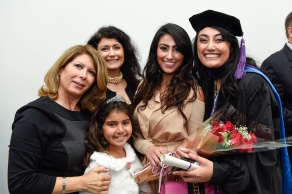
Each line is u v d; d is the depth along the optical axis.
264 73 1.60
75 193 1.55
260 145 1.40
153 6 2.56
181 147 1.52
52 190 1.38
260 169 1.43
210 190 1.54
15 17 2.54
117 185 1.53
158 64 1.81
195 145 1.48
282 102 2.09
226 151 1.43
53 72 1.55
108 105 1.60
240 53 1.58
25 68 2.57
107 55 2.11
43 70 2.57
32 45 2.55
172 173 1.52
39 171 1.45
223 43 1.56
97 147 1.56
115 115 1.57
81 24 2.55
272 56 2.17
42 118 1.43
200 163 1.41
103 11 2.55
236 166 1.43
